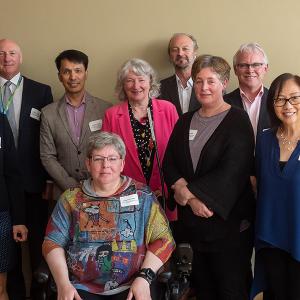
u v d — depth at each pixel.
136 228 2.09
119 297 2.02
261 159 2.17
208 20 3.19
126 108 2.66
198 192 2.11
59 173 2.83
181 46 3.04
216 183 2.10
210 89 2.15
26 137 2.97
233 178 2.11
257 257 2.23
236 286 2.22
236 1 3.15
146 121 2.63
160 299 2.03
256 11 3.14
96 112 2.94
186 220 2.24
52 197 3.11
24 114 2.98
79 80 2.88
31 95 3.04
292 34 3.13
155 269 2.02
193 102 3.05
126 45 3.27
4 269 2.59
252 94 2.92
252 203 2.29
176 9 3.20
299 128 2.07
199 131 2.22
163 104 2.70
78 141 2.88
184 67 3.06
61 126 2.87
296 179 1.98
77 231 2.11
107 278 2.05
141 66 2.58
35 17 3.30
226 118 2.18
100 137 2.12
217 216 2.17
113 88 3.32
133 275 2.07
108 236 2.07
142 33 3.25
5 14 3.31
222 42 3.20
